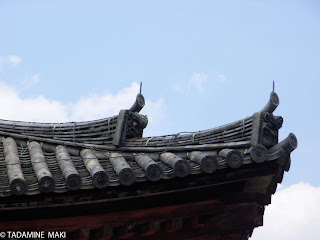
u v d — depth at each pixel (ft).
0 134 41.73
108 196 35.12
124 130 40.73
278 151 35.14
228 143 36.45
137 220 36.83
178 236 39.32
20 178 31.76
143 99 42.32
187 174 34.63
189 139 38.83
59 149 39.60
